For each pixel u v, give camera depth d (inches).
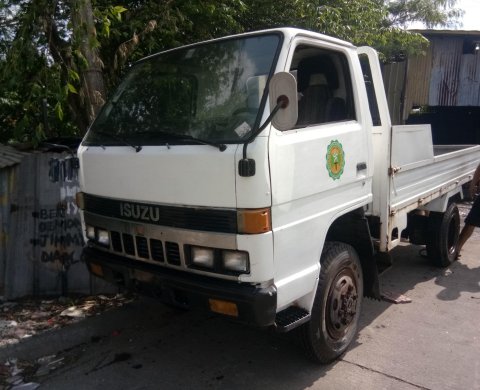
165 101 131.6
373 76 154.8
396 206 160.6
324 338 131.0
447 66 565.6
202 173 106.1
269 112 104.9
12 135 227.0
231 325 165.2
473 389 125.6
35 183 179.9
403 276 218.7
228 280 108.0
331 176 124.5
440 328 163.3
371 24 306.0
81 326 160.2
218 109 116.7
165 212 115.0
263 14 264.5
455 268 231.3
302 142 112.6
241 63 119.6
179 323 166.7
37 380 131.5
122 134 132.8
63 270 183.5
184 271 115.3
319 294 126.6
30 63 172.2
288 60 114.4
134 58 228.2
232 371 135.6
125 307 176.7
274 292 104.7
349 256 137.1
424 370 135.1
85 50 184.5
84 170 138.3
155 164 114.8
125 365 139.4
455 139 577.3
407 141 165.8
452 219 228.1
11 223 178.4
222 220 105.0
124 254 129.2
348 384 128.0
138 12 223.1
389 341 153.3
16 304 177.2
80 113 215.8
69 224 183.0
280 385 128.0
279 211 106.7
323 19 255.1
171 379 131.9
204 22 234.8
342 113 137.9
